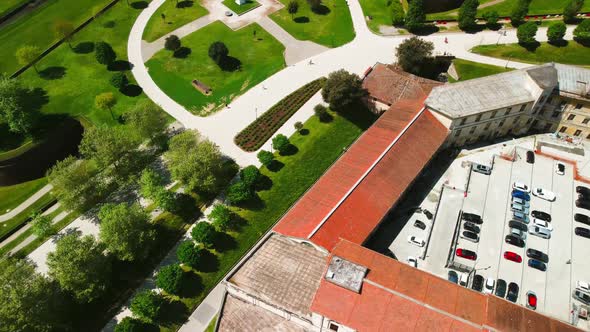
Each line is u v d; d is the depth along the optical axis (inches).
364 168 3462.1
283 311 2716.5
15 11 5876.0
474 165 3887.8
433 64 5068.9
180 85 4995.1
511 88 3912.4
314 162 4163.4
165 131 4409.5
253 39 5556.1
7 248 3639.3
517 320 2487.7
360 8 5994.1
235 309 2871.6
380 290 2581.2
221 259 3491.6
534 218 3540.8
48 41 5467.5
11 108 4025.6
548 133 4222.4
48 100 4749.0
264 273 2871.6
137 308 3016.7
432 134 3786.9
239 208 3821.4
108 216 3253.0
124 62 5270.7
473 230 3481.8
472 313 2513.5
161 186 3747.5
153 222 3732.8
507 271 3250.5
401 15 5565.9
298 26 5743.1
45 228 3612.2
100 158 3838.6
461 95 3860.7
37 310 2792.8
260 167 4141.2
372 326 2497.5
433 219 3526.1
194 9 6077.8
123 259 3216.0
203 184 3695.9
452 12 5787.4
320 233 2994.6
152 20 5895.7
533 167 3909.9
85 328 3139.8
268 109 4694.9
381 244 3467.0
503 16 5605.3
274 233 3112.7
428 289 2632.9
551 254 3341.5
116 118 4591.5
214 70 5162.4
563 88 3855.8
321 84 4904.0
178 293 3289.9
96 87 4928.6
